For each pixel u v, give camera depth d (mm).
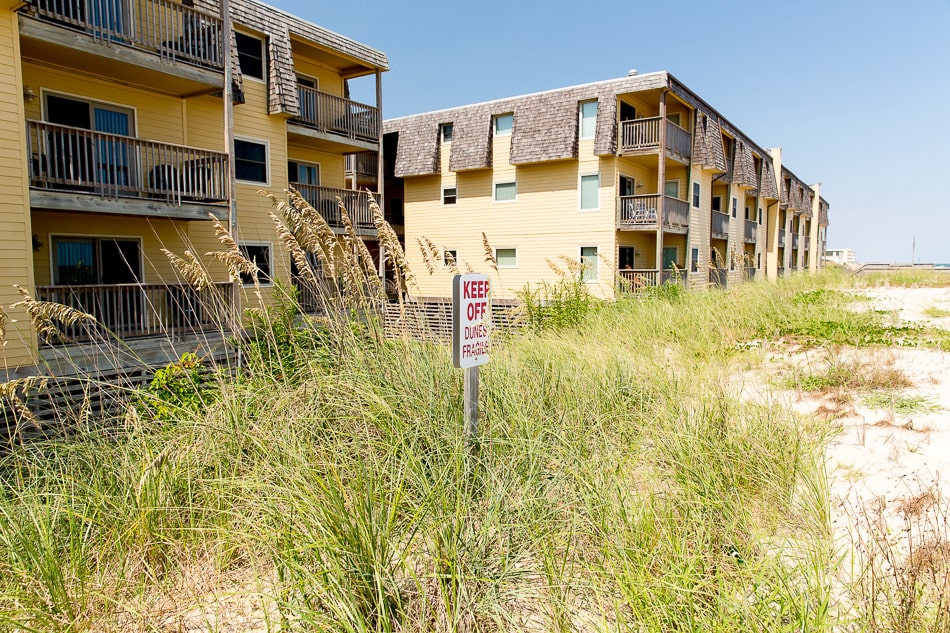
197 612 2598
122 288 10234
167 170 11578
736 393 4965
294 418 3768
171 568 2875
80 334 9281
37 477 3412
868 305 11758
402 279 6191
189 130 12586
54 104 10555
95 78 10992
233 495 3094
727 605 2072
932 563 2223
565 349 5902
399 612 2328
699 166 22734
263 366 4605
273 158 14461
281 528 2629
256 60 14180
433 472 3012
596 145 19625
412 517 2670
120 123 11531
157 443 3770
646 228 19719
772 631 1929
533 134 20922
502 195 22328
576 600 2369
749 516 2701
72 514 2916
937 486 2965
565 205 20938
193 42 11398
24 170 8672
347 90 18047
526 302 10562
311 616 2203
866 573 2246
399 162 24219
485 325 3334
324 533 2439
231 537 2873
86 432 3943
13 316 8359
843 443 3963
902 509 2906
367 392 3941
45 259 10289
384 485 2871
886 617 2057
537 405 4105
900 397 4996
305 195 15547
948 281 19328
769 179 34031
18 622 2385
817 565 2240
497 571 2480
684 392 4672
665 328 8609
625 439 3922
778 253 38750
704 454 3328
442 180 23625
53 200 9047
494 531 2592
